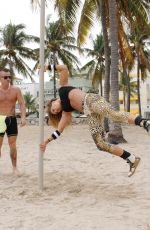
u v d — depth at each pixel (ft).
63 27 64.59
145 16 68.03
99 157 36.83
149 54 142.41
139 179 25.61
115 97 55.57
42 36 22.36
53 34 152.76
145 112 261.24
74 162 33.71
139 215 17.42
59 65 20.97
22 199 21.02
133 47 135.85
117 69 55.62
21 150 43.93
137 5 66.03
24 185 24.31
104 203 19.75
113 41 55.47
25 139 64.39
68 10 62.85
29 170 29.53
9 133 26.99
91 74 174.70
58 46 153.58
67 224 16.39
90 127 19.79
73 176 27.12
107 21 68.64
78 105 19.57
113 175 27.27
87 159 35.55
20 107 26.48
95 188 23.31
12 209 19.03
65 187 23.67
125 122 18.04
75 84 243.19
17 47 158.20
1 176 27.20
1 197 21.44
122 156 19.93
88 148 46.14
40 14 22.27
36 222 16.80
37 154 39.40
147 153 41.32
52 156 37.91
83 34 70.69
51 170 29.60
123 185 23.95
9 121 26.53
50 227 16.07
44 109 22.61
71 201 20.34
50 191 22.70
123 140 56.08
